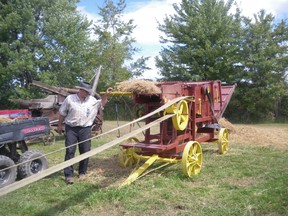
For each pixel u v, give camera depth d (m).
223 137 8.30
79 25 21.73
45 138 10.76
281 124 20.44
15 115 9.62
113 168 6.98
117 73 26.22
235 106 23.30
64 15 20.91
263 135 11.41
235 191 5.33
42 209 4.76
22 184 2.87
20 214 4.60
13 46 20.48
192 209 4.66
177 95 6.46
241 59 22.12
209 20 23.38
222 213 4.44
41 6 20.84
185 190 5.47
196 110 7.17
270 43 21.72
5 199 5.16
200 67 22.61
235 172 6.48
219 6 23.67
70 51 21.03
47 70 20.33
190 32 23.45
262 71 21.44
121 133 12.99
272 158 7.77
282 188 5.35
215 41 22.86
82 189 5.57
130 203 4.88
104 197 5.06
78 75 21.98
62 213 4.61
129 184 5.63
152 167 6.95
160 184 5.72
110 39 26.69
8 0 20.42
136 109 7.16
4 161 5.77
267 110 23.05
